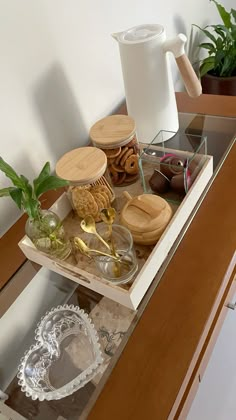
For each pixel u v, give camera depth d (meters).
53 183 0.57
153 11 1.09
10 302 0.68
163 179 0.73
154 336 0.53
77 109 0.89
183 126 0.92
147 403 0.47
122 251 0.61
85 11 0.82
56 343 0.62
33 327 0.65
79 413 0.50
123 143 0.72
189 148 0.82
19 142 0.75
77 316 0.63
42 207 0.77
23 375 0.59
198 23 1.46
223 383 0.94
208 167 0.72
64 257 0.66
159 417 0.45
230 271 0.61
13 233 0.76
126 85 0.81
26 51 0.70
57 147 0.86
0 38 0.64
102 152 0.68
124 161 0.75
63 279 0.67
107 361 0.54
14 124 0.73
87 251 0.63
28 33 0.69
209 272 0.59
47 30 0.73
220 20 1.72
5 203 0.75
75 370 0.57
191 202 0.68
